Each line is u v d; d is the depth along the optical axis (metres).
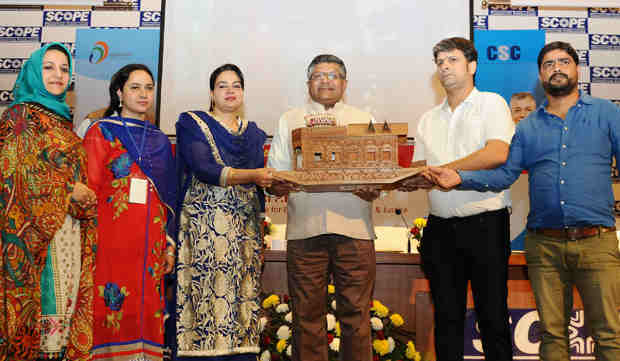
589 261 2.54
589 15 4.84
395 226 4.55
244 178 2.61
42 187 2.49
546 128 2.73
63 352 2.51
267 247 4.09
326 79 2.87
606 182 2.62
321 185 2.53
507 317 2.57
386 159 2.52
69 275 2.57
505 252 2.64
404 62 4.82
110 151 2.72
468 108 2.82
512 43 4.80
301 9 4.91
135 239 2.64
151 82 2.93
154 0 4.96
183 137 2.81
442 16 4.86
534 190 2.74
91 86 4.84
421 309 3.41
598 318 2.52
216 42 4.90
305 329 2.68
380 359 3.16
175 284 2.73
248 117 4.80
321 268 2.72
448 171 2.54
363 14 4.89
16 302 2.38
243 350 2.68
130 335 2.58
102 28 4.93
